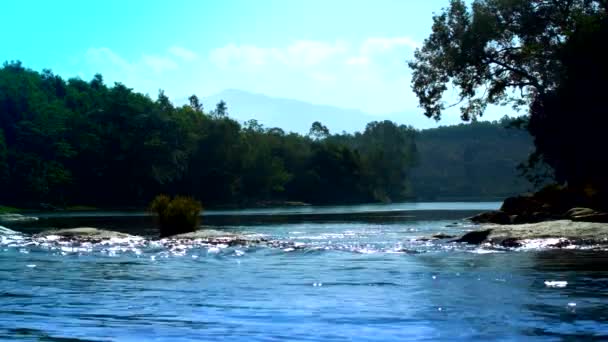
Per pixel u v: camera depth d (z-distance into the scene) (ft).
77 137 337.52
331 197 402.31
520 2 138.51
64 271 46.01
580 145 124.26
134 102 356.38
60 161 332.60
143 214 215.72
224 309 29.68
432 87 153.17
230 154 371.35
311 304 30.91
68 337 23.93
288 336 23.97
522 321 26.05
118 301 32.14
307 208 285.84
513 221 105.09
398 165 471.62
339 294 34.06
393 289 35.58
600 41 114.32
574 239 61.57
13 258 56.39
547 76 139.13
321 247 65.16
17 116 355.36
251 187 379.14
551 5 139.23
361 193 414.41
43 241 74.54
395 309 29.22
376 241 74.74
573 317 26.73
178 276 42.75
